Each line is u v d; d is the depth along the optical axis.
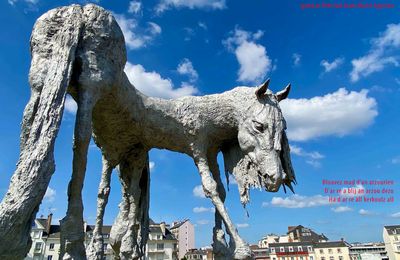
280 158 6.25
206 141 6.23
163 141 5.99
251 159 6.07
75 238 3.92
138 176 6.32
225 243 5.95
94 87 4.32
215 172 6.78
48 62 3.99
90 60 4.32
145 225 6.45
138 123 5.66
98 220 5.73
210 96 6.32
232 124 6.34
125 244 5.83
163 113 5.80
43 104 3.70
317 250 53.88
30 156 3.45
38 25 4.17
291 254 54.06
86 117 4.15
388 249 58.44
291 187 6.42
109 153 6.07
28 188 3.32
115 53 4.61
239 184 6.45
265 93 6.23
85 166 4.14
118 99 5.08
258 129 6.00
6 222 3.15
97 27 4.41
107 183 6.00
